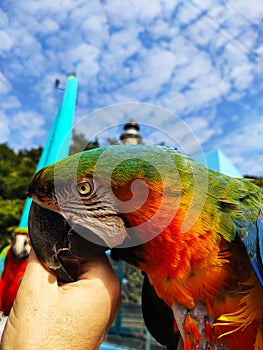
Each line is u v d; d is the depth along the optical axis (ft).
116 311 0.77
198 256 0.78
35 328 0.65
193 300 0.81
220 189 0.85
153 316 1.07
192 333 0.83
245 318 0.78
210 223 0.79
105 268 0.78
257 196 0.90
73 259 0.78
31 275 0.72
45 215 0.79
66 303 0.69
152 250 0.81
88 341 0.69
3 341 0.66
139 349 3.22
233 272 0.79
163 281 0.84
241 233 0.79
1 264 2.84
